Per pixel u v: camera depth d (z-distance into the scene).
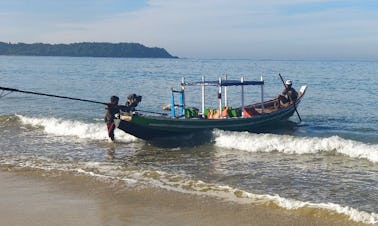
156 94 37.84
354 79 56.44
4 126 20.78
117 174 11.95
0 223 8.07
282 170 12.63
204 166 13.25
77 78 60.50
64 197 9.72
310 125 21.59
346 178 11.67
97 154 15.09
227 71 86.38
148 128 16.47
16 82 52.59
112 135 17.00
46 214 8.56
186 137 17.14
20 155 14.69
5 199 9.59
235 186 10.96
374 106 28.64
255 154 14.94
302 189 10.65
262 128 19.23
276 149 15.45
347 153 14.62
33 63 128.88
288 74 72.81
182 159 14.30
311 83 49.53
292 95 21.92
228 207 8.96
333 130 20.16
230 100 33.06
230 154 14.99
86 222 8.14
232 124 17.73
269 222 8.09
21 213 8.63
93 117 24.08
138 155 14.95
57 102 31.36
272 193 10.31
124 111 16.78
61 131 19.45
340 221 8.08
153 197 9.70
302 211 8.60
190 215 8.52
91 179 11.24
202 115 18.50
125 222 8.15
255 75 69.56
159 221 8.20
